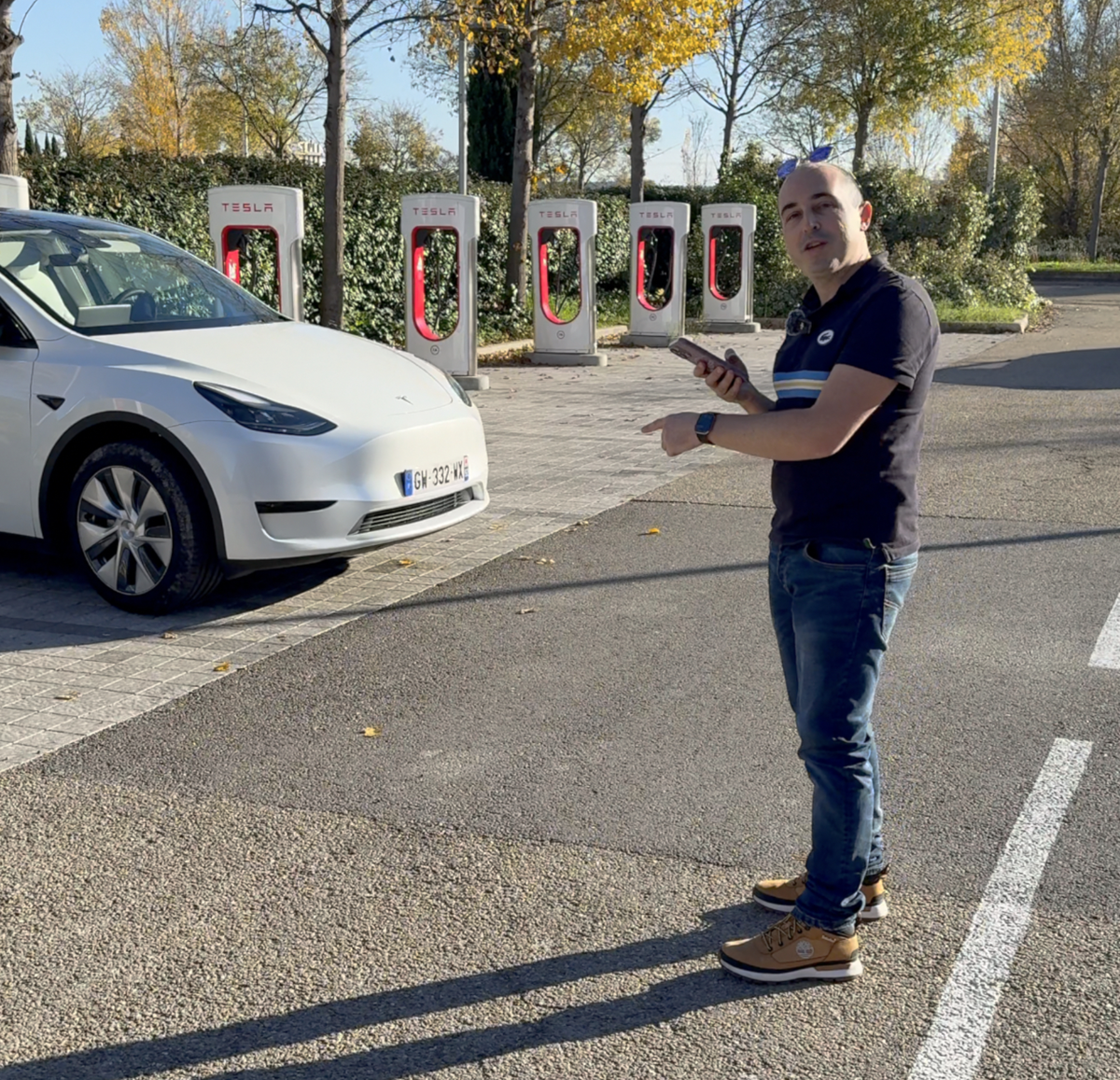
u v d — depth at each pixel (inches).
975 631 217.6
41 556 279.1
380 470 229.6
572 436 435.8
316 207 627.8
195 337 243.8
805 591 112.7
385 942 123.4
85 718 183.3
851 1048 105.5
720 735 174.6
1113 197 2039.9
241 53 1306.6
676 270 769.6
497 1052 105.8
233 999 114.3
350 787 159.0
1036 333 804.6
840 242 109.9
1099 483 338.6
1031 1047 105.2
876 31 1237.7
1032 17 1269.7
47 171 472.4
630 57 764.0
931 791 156.0
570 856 140.4
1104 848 140.9
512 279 774.5
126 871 138.2
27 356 237.6
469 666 203.9
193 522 223.6
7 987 116.6
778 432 107.0
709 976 117.0
